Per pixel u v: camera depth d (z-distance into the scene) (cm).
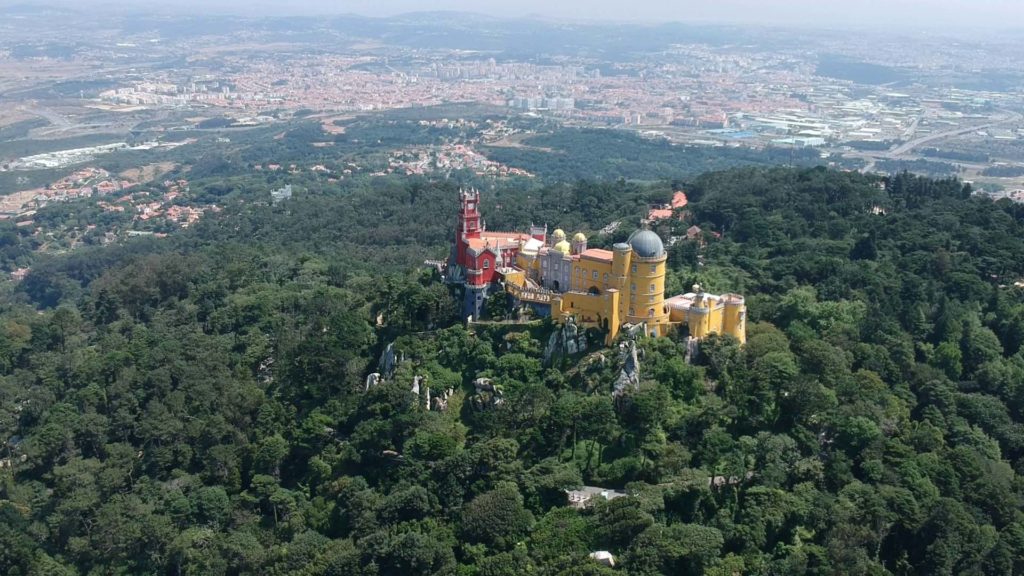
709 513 19325
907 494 19275
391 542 19625
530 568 18162
